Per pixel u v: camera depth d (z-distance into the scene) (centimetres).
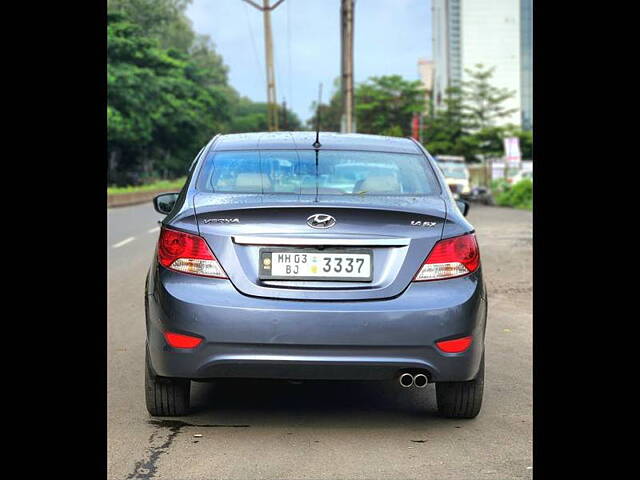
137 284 1086
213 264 432
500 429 471
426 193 490
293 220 434
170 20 8556
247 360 425
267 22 4809
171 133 8012
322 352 424
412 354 429
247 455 419
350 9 3212
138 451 425
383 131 9050
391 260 436
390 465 406
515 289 1077
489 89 8519
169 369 434
